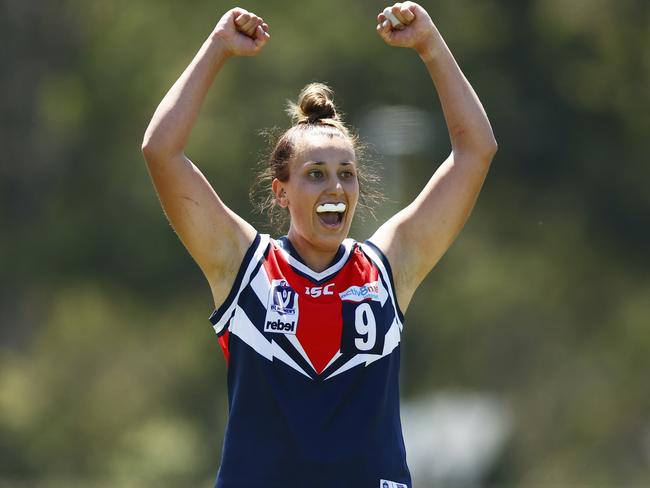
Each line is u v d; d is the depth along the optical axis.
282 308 18.52
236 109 87.81
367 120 71.31
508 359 104.31
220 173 86.50
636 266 100.00
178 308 95.56
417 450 100.94
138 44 93.44
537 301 102.94
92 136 94.12
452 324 99.50
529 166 96.19
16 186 98.06
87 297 96.62
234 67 88.69
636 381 104.75
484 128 20.05
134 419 97.00
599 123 96.12
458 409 104.69
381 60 89.38
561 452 105.62
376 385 18.42
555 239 100.06
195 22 93.44
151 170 18.92
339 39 88.88
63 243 92.44
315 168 18.86
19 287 96.75
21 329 100.94
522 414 105.56
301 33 89.56
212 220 18.89
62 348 99.06
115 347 99.81
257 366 18.38
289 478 18.02
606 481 103.44
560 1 95.38
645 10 94.81
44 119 96.88
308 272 18.81
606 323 104.12
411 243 19.72
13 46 98.75
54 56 99.44
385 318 18.75
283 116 86.88
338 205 18.83
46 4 98.44
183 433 94.69
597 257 100.75
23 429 93.38
